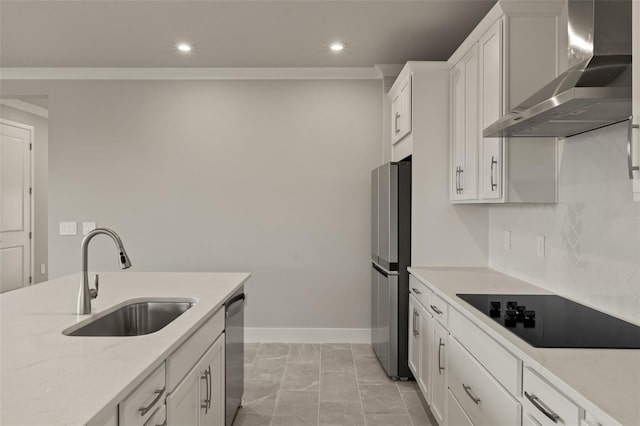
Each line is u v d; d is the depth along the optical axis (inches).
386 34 128.4
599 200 75.9
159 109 164.9
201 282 101.6
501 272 114.8
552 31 89.0
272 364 141.7
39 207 232.2
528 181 90.3
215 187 165.2
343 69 161.2
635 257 67.4
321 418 105.9
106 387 41.8
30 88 164.9
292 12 114.3
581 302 81.2
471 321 74.2
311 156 164.6
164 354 52.5
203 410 73.3
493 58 93.0
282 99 164.4
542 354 53.4
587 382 44.7
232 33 128.3
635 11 49.8
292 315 165.2
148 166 165.2
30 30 126.7
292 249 165.2
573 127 75.7
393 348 127.0
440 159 122.6
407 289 126.4
